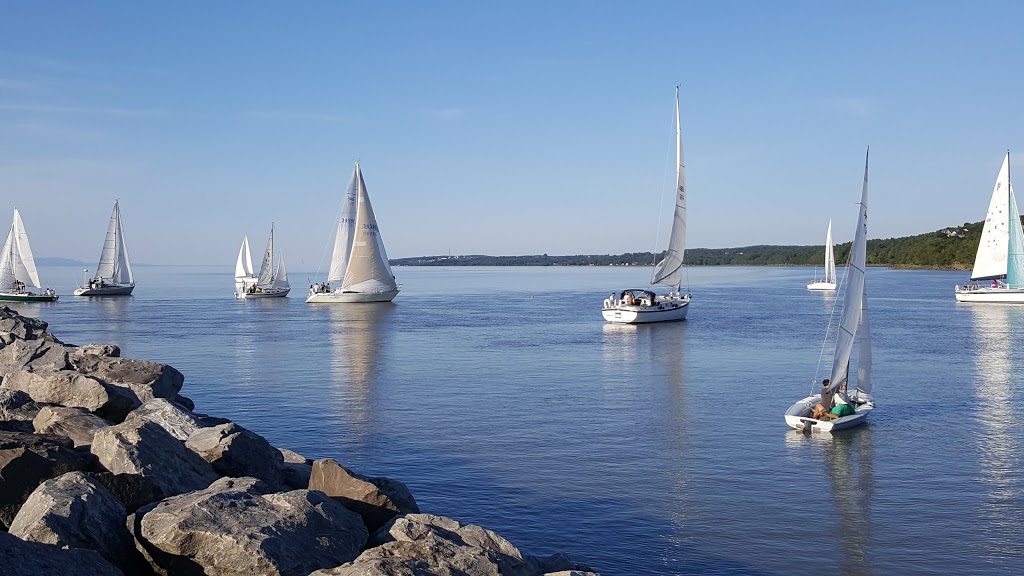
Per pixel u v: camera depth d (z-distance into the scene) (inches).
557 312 3307.1
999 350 1829.5
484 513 696.4
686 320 2797.7
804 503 726.5
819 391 1304.1
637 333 2327.8
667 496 744.3
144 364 886.4
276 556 391.9
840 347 1063.6
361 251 3774.6
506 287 6574.8
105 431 508.4
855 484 783.7
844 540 635.5
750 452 908.6
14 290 3848.4
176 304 3821.4
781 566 586.9
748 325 2578.7
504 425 1047.6
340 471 526.6
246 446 572.4
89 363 891.4
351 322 2770.7
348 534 442.6
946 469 837.8
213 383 1402.6
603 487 772.0
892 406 1176.2
